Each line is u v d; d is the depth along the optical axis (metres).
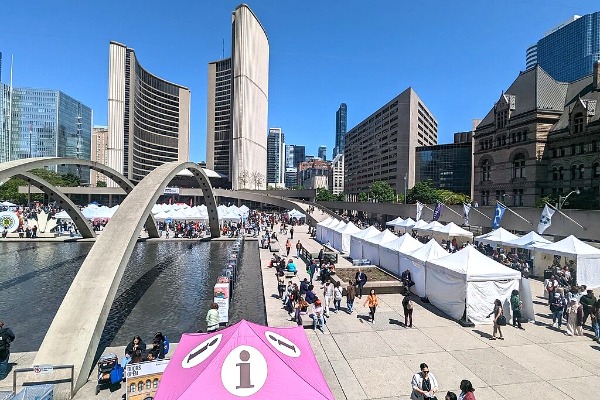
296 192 128.00
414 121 133.38
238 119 160.00
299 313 16.30
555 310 16.14
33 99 185.62
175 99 191.38
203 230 58.28
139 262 33.53
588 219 29.06
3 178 26.39
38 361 11.16
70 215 44.75
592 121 42.38
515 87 55.94
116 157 150.12
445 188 127.50
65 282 25.16
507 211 38.91
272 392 6.32
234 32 167.38
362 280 21.58
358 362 12.62
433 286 19.47
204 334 8.66
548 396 10.44
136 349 11.49
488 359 12.87
